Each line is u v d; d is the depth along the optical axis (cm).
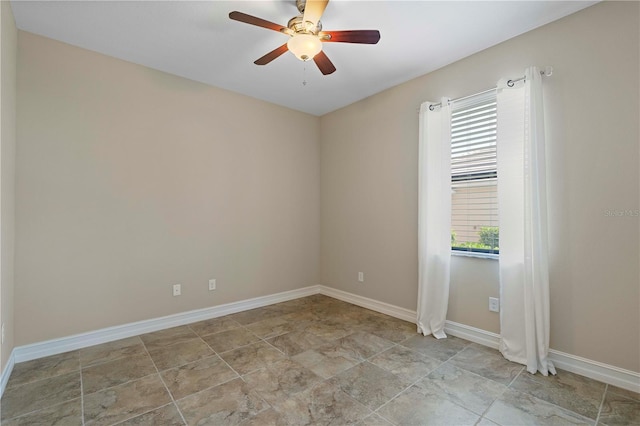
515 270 240
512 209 241
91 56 270
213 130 343
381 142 359
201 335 292
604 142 207
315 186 443
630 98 198
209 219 341
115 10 217
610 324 205
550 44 230
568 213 221
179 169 319
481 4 210
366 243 378
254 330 305
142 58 284
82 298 266
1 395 193
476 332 275
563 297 223
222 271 351
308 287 435
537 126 225
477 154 277
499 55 258
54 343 253
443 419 173
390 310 349
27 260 242
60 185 256
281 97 377
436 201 295
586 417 174
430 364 235
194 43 260
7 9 203
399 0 205
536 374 220
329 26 234
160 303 308
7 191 211
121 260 285
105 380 213
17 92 237
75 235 263
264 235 388
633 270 197
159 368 229
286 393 198
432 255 296
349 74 316
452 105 291
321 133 446
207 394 196
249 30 241
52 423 170
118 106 283
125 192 287
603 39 207
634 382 196
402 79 327
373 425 168
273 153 397
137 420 172
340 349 262
